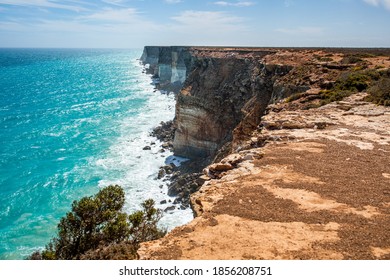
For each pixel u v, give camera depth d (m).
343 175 13.80
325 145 18.12
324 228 9.80
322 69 41.38
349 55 58.91
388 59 51.91
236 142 41.31
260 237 9.45
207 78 59.00
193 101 56.66
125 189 45.62
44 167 54.22
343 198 11.72
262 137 21.25
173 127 71.38
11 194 44.56
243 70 56.75
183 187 43.25
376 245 8.88
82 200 16.05
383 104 28.08
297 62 49.66
